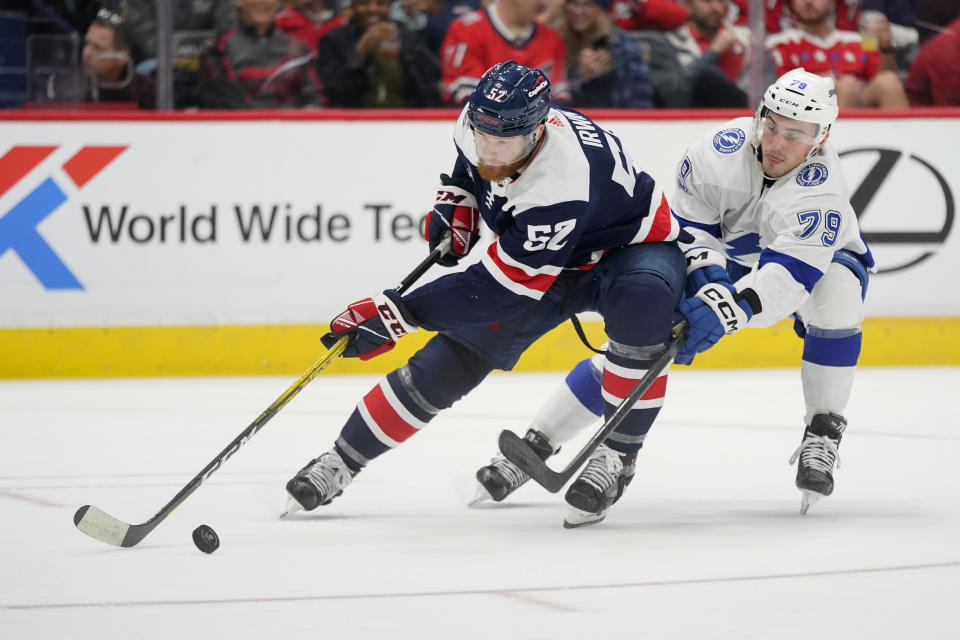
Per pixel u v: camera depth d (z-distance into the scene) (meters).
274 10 21.12
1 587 7.63
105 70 21.03
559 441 11.00
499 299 9.21
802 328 11.27
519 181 8.95
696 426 15.79
